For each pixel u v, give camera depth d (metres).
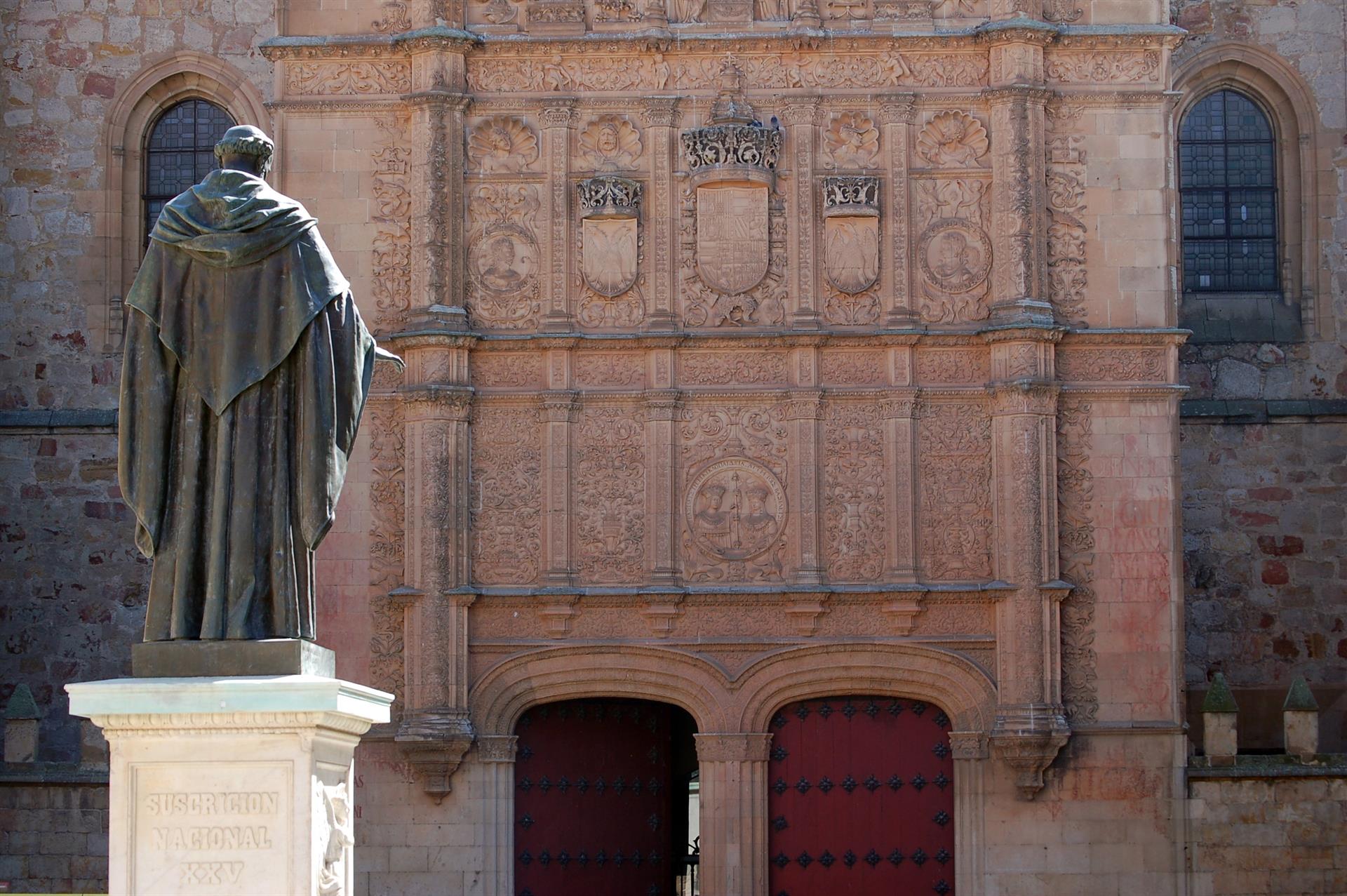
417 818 36.38
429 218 37.22
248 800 14.26
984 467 36.97
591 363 37.31
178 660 14.75
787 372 37.22
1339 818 35.84
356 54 37.78
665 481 36.94
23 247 43.09
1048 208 37.47
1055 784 36.22
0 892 34.94
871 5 37.88
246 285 15.16
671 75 37.81
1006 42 37.38
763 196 37.44
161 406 15.14
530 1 37.88
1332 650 41.66
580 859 37.19
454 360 36.97
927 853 36.78
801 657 36.62
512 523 37.03
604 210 37.31
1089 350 37.12
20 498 42.16
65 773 36.25
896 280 37.34
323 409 15.19
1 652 41.75
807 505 36.84
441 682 36.31
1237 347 42.56
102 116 43.34
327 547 37.00
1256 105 43.88
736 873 36.38
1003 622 36.34
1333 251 42.97
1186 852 35.91
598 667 36.69
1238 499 42.03
